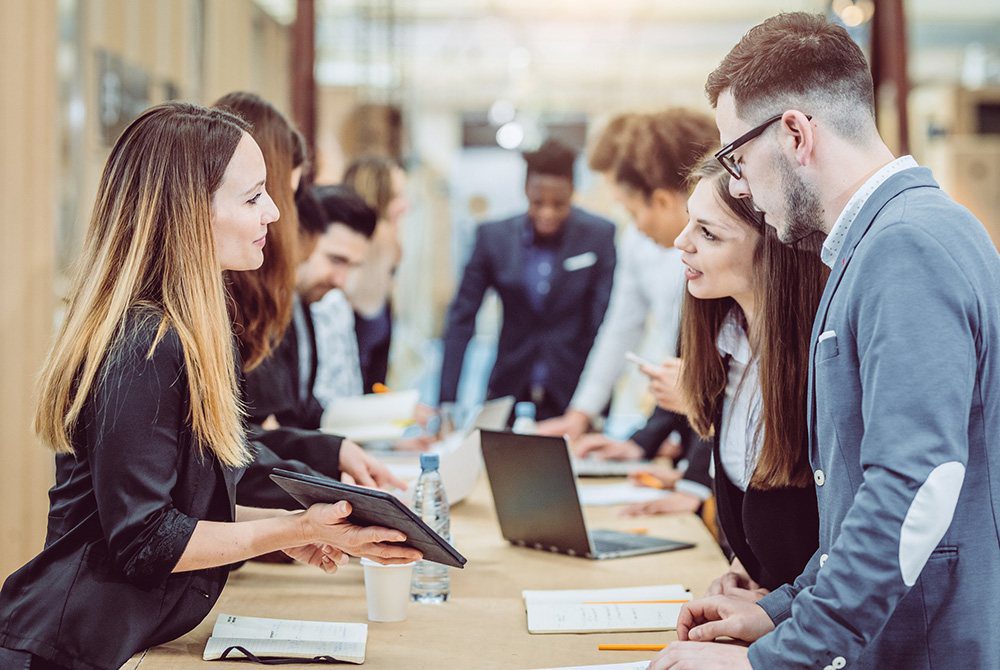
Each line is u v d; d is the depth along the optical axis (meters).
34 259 3.40
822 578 1.31
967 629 1.38
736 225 1.82
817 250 1.67
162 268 1.65
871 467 1.29
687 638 1.70
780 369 1.78
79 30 4.02
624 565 2.33
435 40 9.63
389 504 1.55
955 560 1.38
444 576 2.06
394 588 1.88
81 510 1.62
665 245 3.31
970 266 1.33
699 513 3.00
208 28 5.58
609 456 3.57
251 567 2.27
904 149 4.50
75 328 1.62
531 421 3.42
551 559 2.39
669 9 8.91
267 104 2.34
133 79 4.59
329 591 2.09
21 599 1.59
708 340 2.03
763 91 1.47
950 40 9.54
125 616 1.59
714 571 2.27
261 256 1.77
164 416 1.58
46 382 1.62
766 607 1.61
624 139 3.23
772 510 1.89
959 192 8.09
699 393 2.05
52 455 3.43
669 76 10.65
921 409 1.27
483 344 10.57
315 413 3.10
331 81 7.59
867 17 4.52
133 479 1.55
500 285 4.62
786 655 1.33
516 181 11.40
